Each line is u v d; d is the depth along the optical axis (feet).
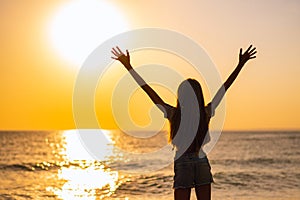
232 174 95.35
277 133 360.28
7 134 357.20
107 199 63.72
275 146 188.85
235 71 14.03
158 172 92.79
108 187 74.69
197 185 13.84
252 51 14.14
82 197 65.57
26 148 196.13
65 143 250.78
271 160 126.93
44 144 231.50
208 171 13.92
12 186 78.13
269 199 61.57
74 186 76.84
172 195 64.95
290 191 69.62
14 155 153.89
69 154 163.84
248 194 66.90
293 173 96.58
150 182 78.18
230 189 72.90
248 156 139.74
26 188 75.46
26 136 327.06
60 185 78.79
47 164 121.29
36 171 104.78
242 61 14.02
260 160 127.13
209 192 13.96
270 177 89.92
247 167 110.01
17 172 102.99
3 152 168.96
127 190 70.79
